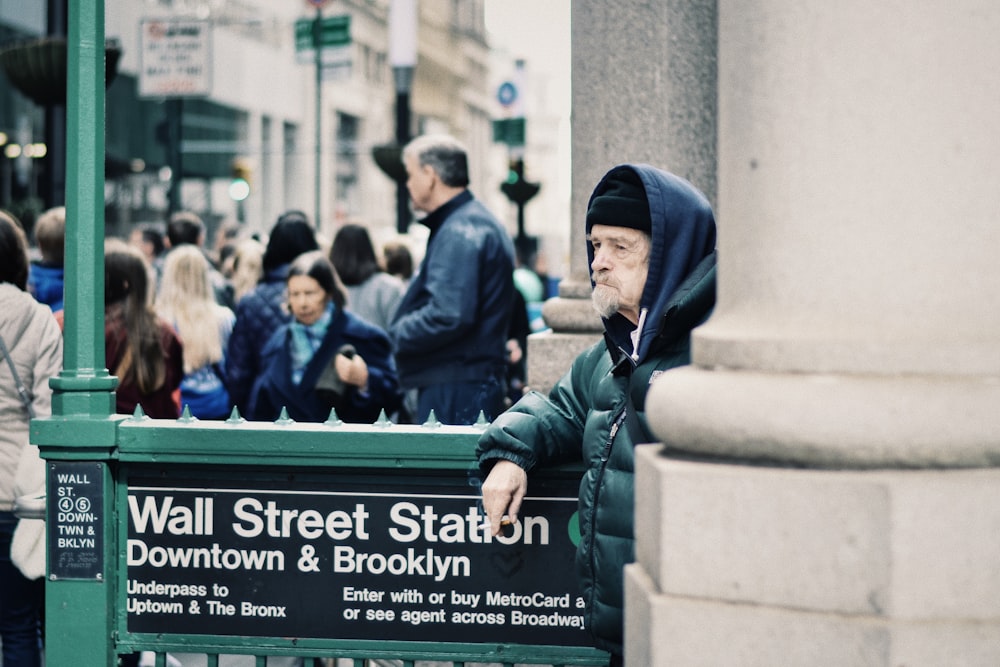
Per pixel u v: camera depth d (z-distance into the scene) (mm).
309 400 5422
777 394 2217
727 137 2414
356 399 5441
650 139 4605
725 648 2219
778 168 2299
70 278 3441
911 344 2203
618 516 2844
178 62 15820
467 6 60781
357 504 3350
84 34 3426
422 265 5445
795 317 2287
